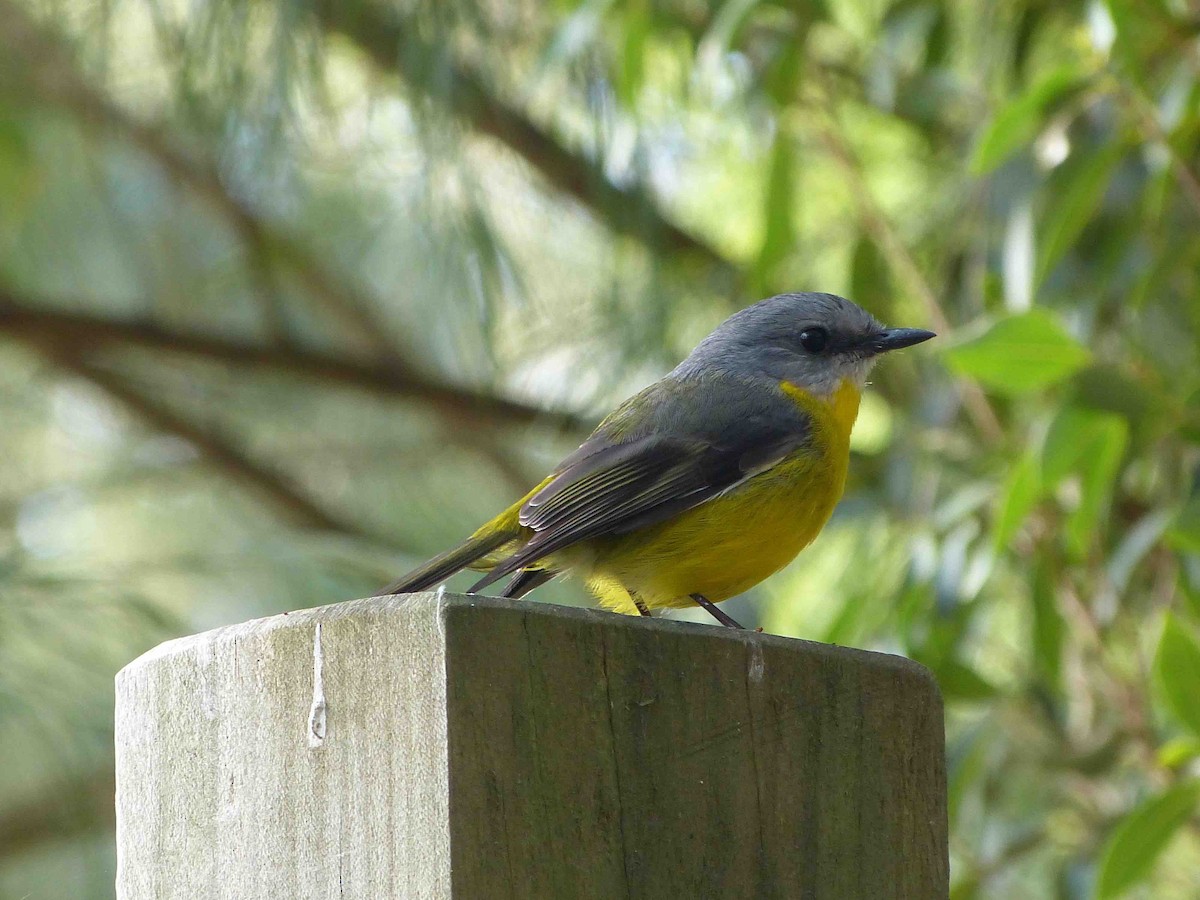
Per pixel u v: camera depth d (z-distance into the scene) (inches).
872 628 400.2
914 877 229.3
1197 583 360.8
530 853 204.1
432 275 504.1
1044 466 331.6
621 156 460.8
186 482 566.3
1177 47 358.9
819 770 225.0
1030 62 445.4
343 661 215.6
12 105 508.7
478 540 338.6
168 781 235.1
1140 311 385.7
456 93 466.9
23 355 555.2
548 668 209.3
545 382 514.6
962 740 385.7
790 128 430.9
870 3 485.4
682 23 428.1
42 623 422.9
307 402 580.7
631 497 331.0
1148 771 375.9
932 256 451.5
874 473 424.8
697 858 214.1
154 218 553.9
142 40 514.6
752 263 430.3
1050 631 378.3
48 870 467.2
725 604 458.0
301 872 216.1
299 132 464.1
